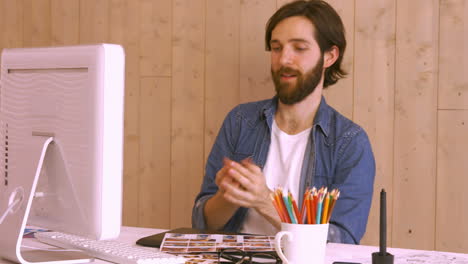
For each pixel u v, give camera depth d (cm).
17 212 113
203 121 258
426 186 228
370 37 233
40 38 287
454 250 225
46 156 115
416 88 228
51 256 119
